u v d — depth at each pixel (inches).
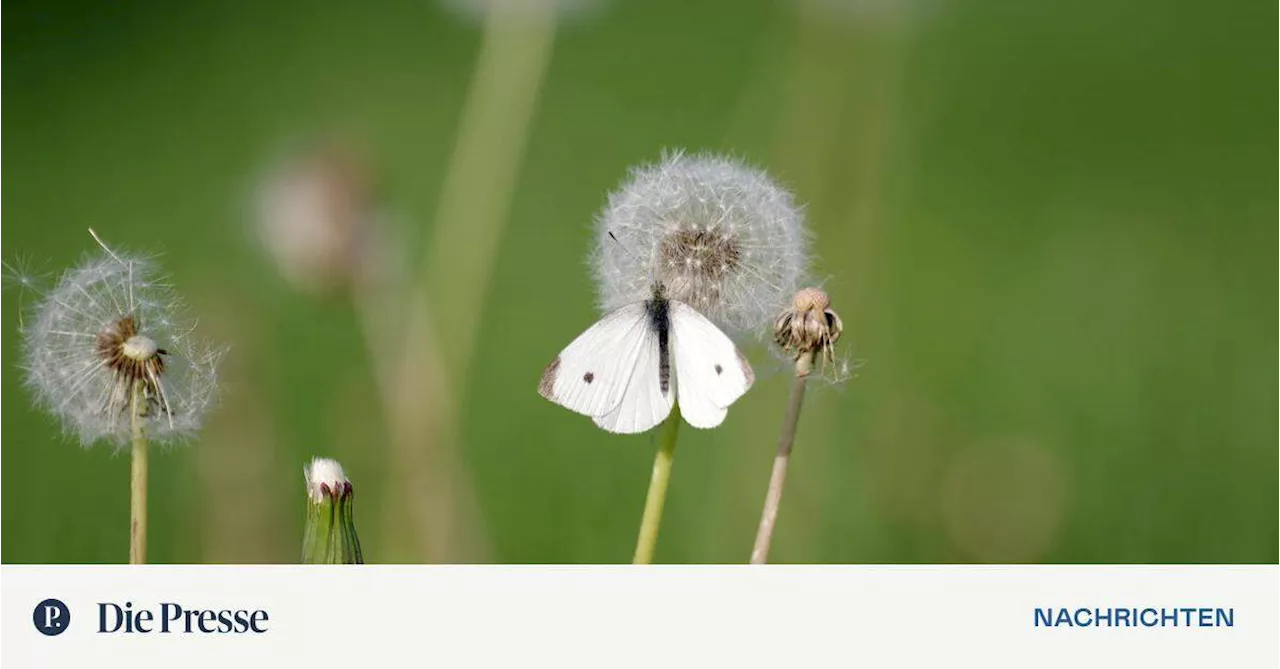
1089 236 64.3
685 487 43.0
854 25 54.3
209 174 72.5
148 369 30.3
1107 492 43.2
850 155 51.4
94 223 66.5
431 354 38.4
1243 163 74.7
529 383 49.2
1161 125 80.1
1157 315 54.3
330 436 41.4
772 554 40.9
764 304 31.2
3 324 51.5
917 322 53.8
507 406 47.3
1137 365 49.9
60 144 79.6
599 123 77.4
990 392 48.3
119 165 75.4
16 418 46.0
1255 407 46.9
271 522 38.2
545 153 72.4
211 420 38.2
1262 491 42.9
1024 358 51.0
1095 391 48.5
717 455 43.4
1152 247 62.4
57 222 67.0
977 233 63.7
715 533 41.2
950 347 51.8
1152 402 47.3
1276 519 41.9
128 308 30.5
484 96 40.8
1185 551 41.4
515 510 42.5
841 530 41.3
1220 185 71.3
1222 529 41.9
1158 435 45.5
